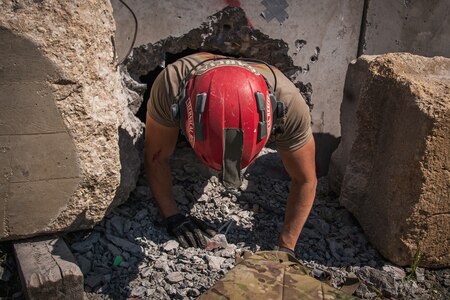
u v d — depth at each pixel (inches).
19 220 95.3
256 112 82.9
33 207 95.2
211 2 121.1
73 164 94.3
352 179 116.6
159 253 104.3
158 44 121.0
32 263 91.4
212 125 81.7
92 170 95.7
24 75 87.5
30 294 87.0
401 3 135.2
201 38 125.3
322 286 78.7
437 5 138.2
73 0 88.9
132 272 100.0
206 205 117.9
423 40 141.9
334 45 134.4
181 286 97.3
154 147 104.2
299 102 92.1
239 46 130.6
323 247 112.2
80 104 92.0
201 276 99.3
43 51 87.3
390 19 136.0
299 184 101.5
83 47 91.0
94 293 96.2
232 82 83.1
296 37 130.4
